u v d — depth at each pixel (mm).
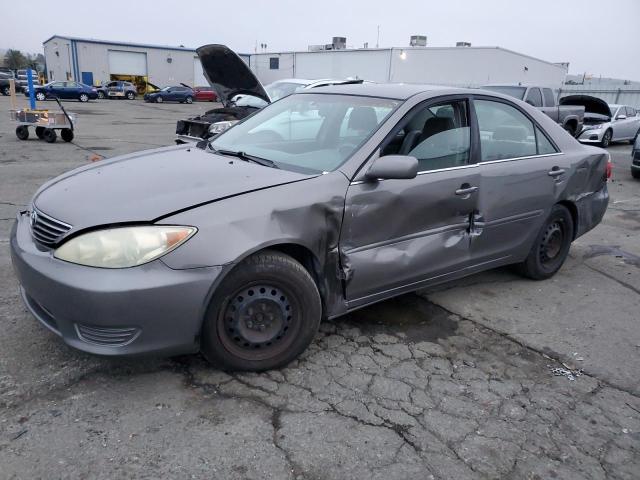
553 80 38656
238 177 3010
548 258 4672
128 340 2604
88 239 2561
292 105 4168
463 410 2809
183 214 2641
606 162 4918
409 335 3598
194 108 34812
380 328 3670
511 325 3840
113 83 44438
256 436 2506
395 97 3635
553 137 4473
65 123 12922
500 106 4094
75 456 2314
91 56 52500
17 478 2178
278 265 2842
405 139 3410
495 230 3980
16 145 12188
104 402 2686
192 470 2279
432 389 2979
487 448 2531
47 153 11094
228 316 2826
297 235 2873
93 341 2623
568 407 2895
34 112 12750
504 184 3928
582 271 5094
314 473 2305
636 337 3773
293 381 2961
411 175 3055
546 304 4250
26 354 3051
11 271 4270
